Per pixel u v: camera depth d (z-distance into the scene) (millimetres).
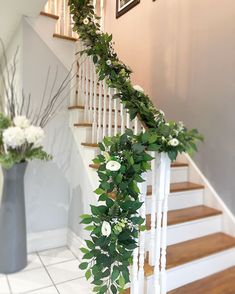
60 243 2641
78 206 2465
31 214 2484
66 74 2631
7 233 2074
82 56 2549
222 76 2373
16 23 2453
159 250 1540
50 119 2543
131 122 1812
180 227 2088
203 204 2533
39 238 2529
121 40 3854
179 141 1355
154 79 3217
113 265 1452
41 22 2486
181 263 1762
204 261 1902
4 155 1951
